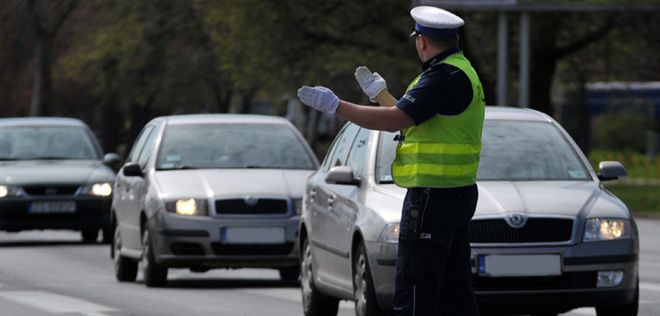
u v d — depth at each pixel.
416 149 16.14
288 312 25.91
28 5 113.62
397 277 16.41
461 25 16.23
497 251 20.97
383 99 16.44
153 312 25.88
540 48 88.94
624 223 21.64
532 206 21.38
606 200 22.05
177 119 34.97
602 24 86.69
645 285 30.38
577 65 95.25
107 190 46.25
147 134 35.59
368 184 22.50
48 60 115.62
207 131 34.47
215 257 31.16
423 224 16.16
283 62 87.38
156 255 31.47
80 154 48.25
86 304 27.52
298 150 34.31
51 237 51.91
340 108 15.76
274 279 34.47
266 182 32.06
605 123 167.75
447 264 16.59
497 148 23.42
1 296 29.41
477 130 16.25
